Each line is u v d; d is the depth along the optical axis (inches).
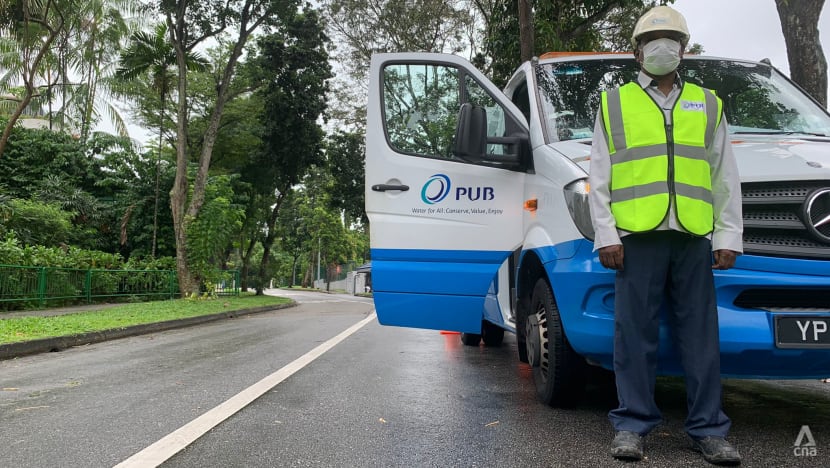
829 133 154.8
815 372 117.3
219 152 1088.2
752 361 114.7
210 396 165.8
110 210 860.6
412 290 172.7
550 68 179.2
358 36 830.5
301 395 167.8
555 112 160.9
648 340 111.4
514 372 209.8
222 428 131.6
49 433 127.7
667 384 188.9
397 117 180.7
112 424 135.0
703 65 184.4
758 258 113.5
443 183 171.5
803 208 112.9
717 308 111.7
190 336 363.6
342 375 202.2
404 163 176.6
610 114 114.4
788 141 137.2
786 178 114.3
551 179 139.4
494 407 152.8
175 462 108.0
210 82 1007.6
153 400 161.0
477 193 167.3
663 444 118.0
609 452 113.7
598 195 112.4
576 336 127.0
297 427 132.5
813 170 114.3
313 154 1075.3
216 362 235.9
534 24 408.2
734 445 116.9
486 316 205.2
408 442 121.0
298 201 2317.9
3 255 509.7
